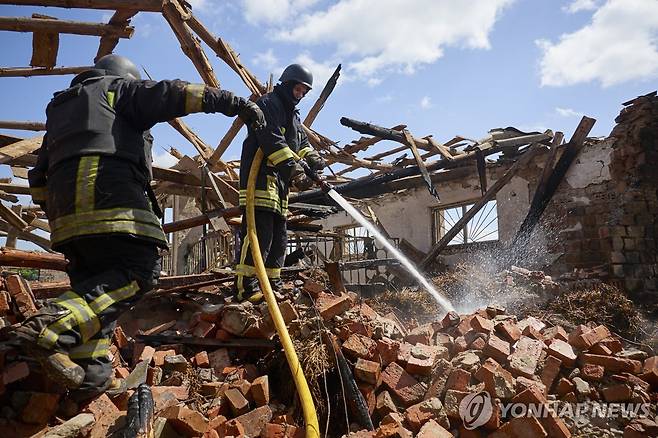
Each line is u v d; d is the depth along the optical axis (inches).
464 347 126.4
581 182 363.6
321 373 111.6
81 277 89.4
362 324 121.3
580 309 218.8
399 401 111.0
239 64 241.0
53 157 86.2
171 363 115.6
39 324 73.5
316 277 168.7
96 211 82.0
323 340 118.5
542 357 124.5
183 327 143.3
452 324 140.6
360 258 438.6
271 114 136.4
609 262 331.3
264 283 115.6
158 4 188.2
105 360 87.4
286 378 118.3
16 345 86.7
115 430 83.7
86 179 82.5
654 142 339.9
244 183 146.3
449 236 362.0
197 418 88.7
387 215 520.1
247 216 128.9
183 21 203.5
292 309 123.6
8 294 105.9
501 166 417.7
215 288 166.2
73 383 77.2
